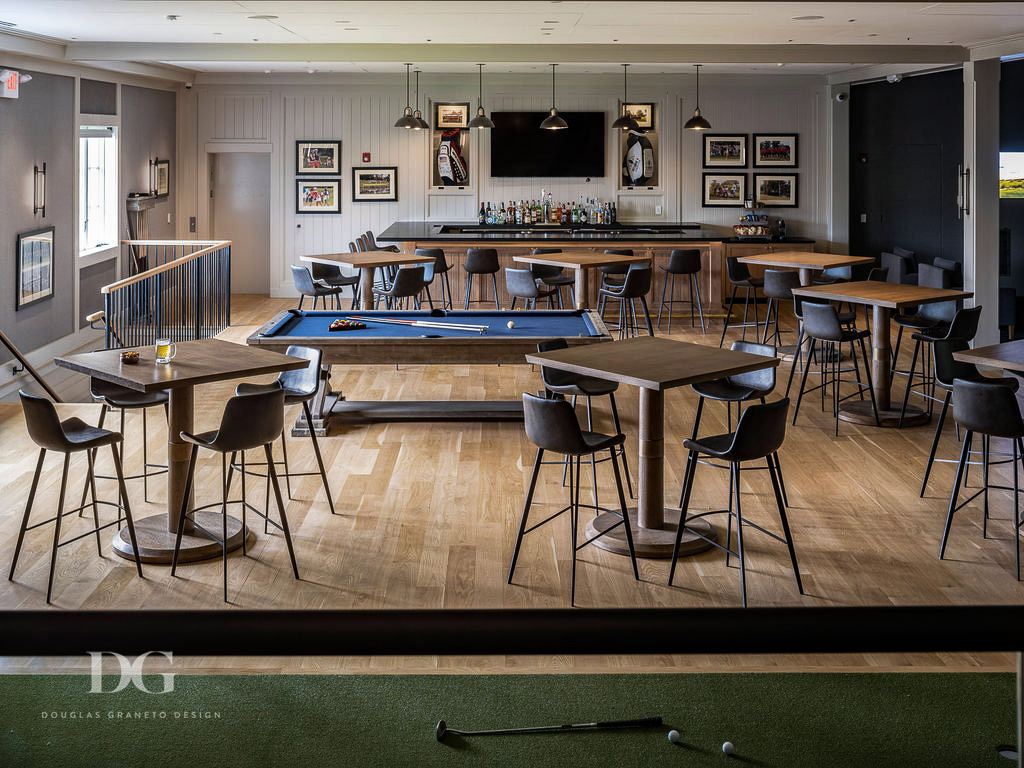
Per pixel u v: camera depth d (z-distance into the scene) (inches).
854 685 151.2
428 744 135.2
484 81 557.3
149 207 506.6
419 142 563.8
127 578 183.3
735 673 155.3
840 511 219.9
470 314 313.9
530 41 391.9
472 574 186.5
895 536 204.8
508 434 285.0
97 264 448.8
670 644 24.6
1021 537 203.2
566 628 24.5
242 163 575.8
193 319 466.9
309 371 220.5
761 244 522.6
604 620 24.7
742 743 135.3
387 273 428.1
